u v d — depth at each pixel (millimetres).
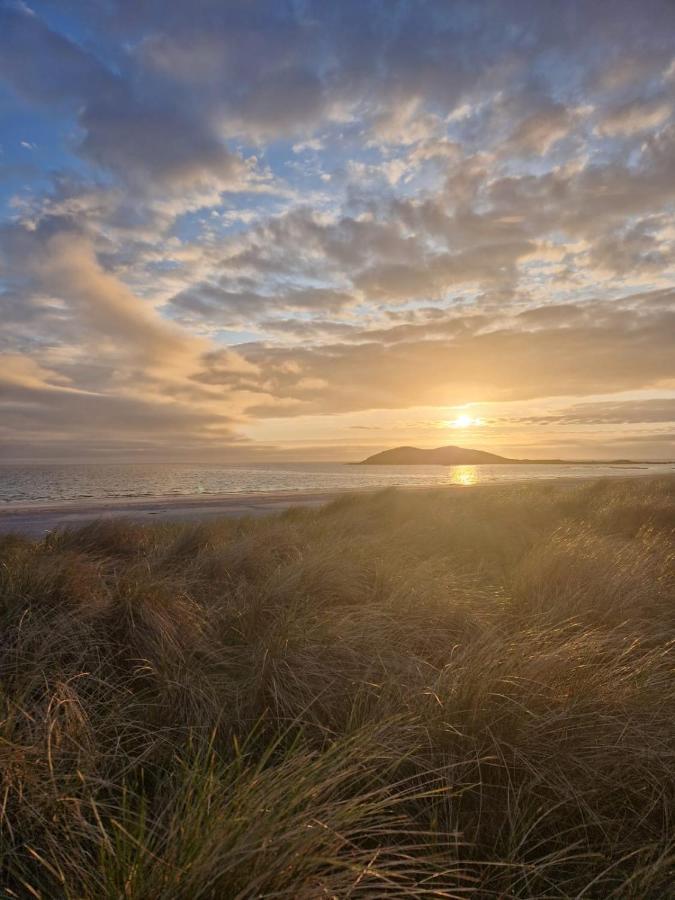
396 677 3389
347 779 2402
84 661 3672
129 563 7598
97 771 2496
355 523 11305
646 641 4398
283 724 2980
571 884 2070
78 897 1701
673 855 2104
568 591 5328
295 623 4031
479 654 3314
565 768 2547
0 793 2184
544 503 13672
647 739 2727
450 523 10070
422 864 2111
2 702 2695
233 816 1883
